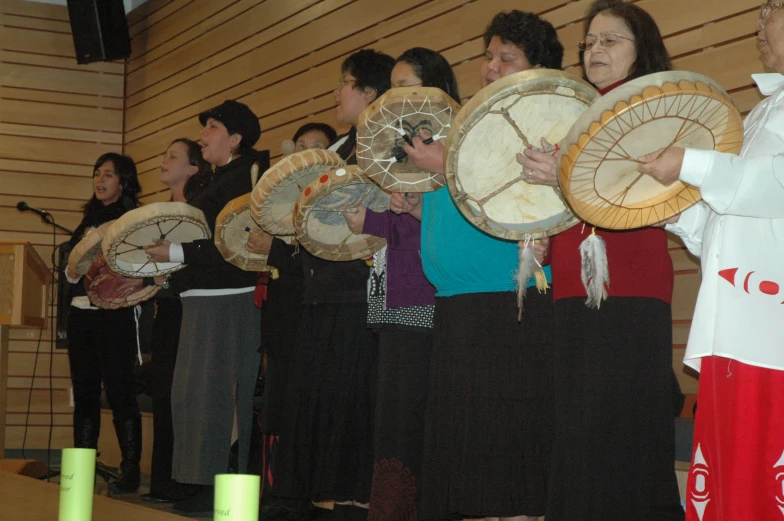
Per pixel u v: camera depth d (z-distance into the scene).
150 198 7.75
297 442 2.76
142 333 4.52
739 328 1.72
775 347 1.69
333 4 5.90
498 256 2.17
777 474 1.67
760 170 1.69
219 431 3.41
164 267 3.54
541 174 1.90
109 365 4.44
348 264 2.77
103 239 3.24
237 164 3.58
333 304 2.79
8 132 7.95
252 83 6.64
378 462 2.43
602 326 1.94
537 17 2.34
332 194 2.43
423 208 2.36
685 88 1.62
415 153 2.12
